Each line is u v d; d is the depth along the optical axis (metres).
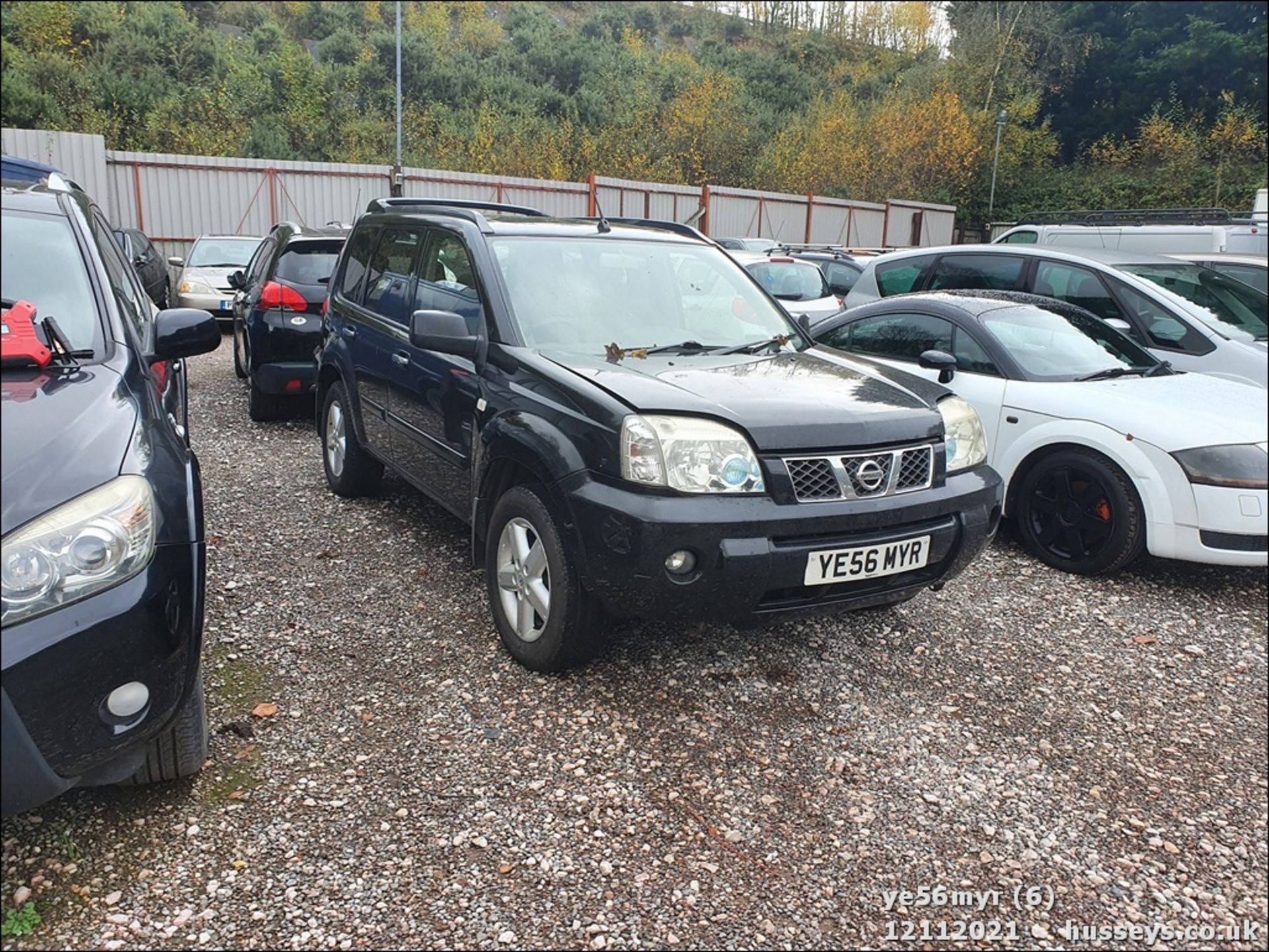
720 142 36.16
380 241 5.34
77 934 2.16
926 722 3.34
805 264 12.04
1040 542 5.06
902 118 36.50
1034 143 34.00
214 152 29.64
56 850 2.45
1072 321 5.83
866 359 4.34
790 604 3.11
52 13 34.19
